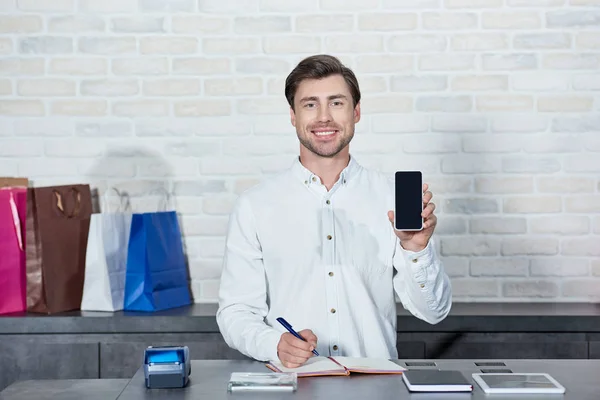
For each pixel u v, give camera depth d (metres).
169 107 3.97
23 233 3.73
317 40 3.94
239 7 3.94
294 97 2.68
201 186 3.98
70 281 3.71
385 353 2.69
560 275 3.98
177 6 3.95
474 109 3.95
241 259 2.76
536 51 3.94
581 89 3.95
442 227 3.97
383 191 2.79
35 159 3.98
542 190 3.96
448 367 2.33
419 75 3.94
